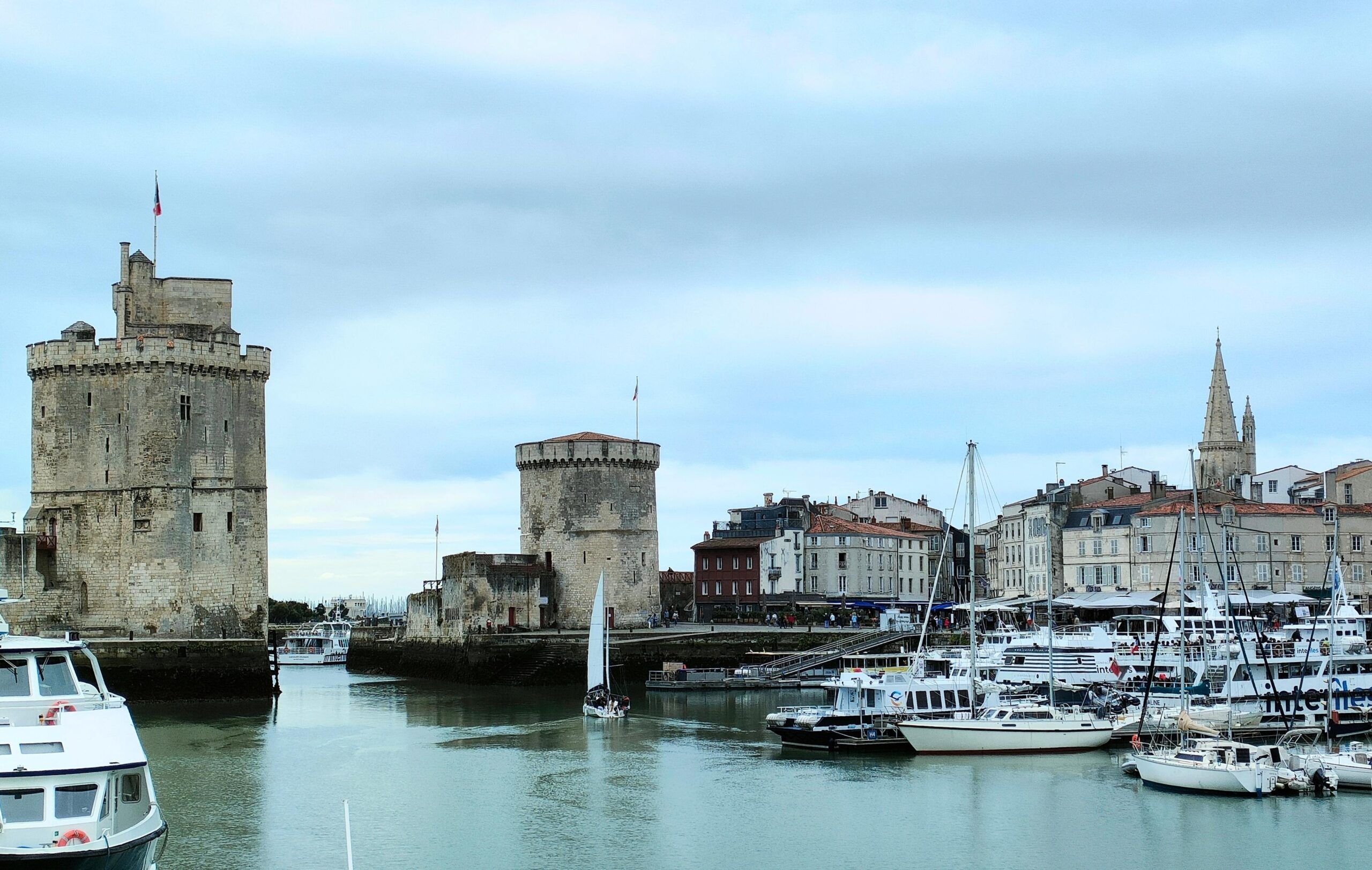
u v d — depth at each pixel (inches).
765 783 3253.0
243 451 5024.6
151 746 3772.1
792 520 7298.2
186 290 5093.5
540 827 2822.3
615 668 5703.7
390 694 5349.4
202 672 4798.2
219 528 4921.3
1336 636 4160.9
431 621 6510.8
